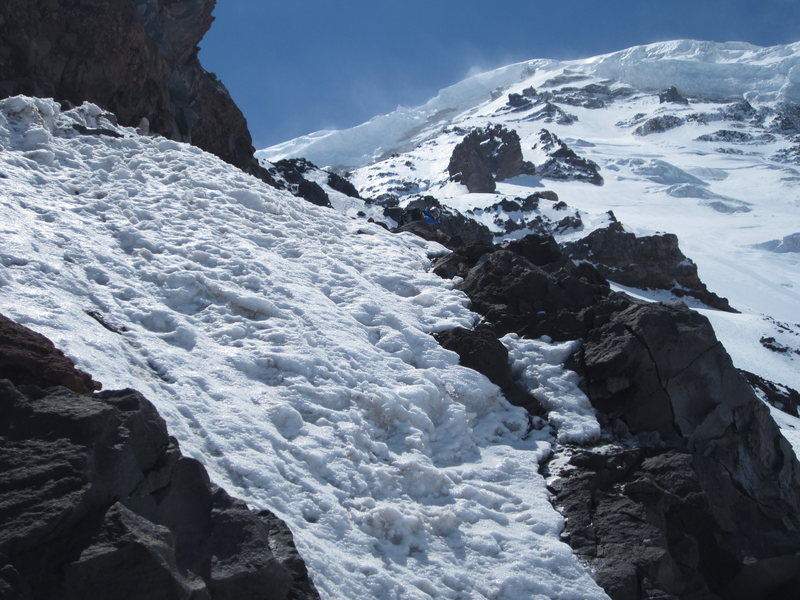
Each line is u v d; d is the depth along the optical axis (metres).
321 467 9.60
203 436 9.13
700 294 103.88
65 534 6.33
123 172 15.86
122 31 26.44
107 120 18.61
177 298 12.01
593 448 12.03
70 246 12.05
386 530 9.23
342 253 15.71
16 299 10.02
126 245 13.17
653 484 11.06
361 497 9.52
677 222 191.88
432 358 12.67
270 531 7.98
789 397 40.25
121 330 10.62
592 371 13.05
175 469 7.49
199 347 10.88
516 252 17.41
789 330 77.94
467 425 11.75
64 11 25.20
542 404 12.77
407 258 16.42
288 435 9.92
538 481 11.07
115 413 7.20
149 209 14.62
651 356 12.81
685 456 11.79
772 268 151.62
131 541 6.27
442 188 169.00
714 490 11.68
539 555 9.67
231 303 12.20
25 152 15.38
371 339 12.79
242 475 8.84
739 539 11.38
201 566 7.14
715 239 172.62
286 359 11.09
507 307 14.57
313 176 66.62
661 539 10.35
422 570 9.02
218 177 17.14
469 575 9.20
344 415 10.58
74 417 6.94
